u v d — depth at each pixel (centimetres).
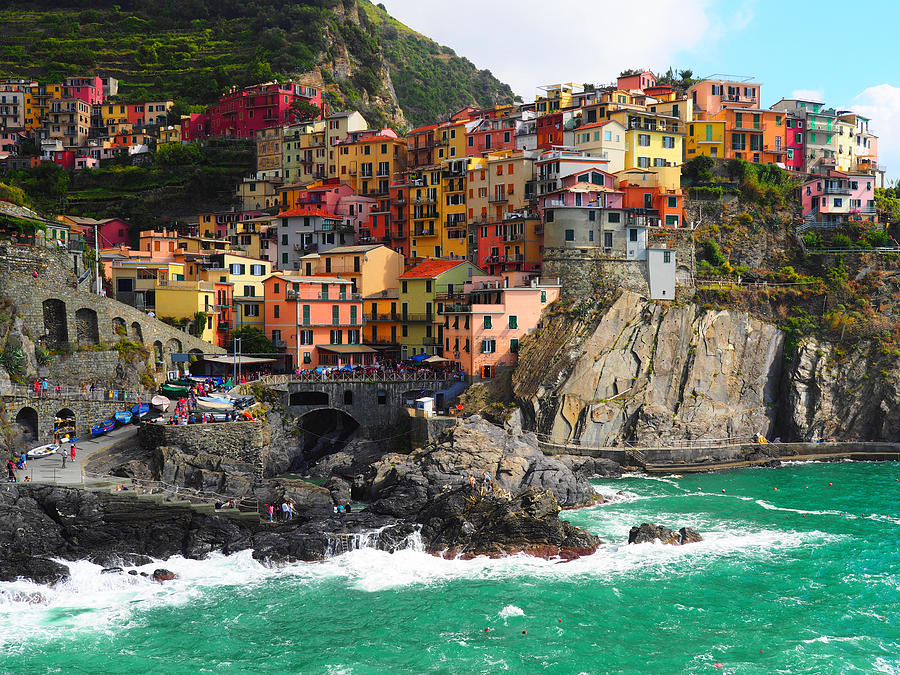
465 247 15312
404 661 5944
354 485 9869
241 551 7775
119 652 6038
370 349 13362
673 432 11981
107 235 17300
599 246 13050
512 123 17000
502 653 6047
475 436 9962
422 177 16350
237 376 11819
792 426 12800
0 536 7156
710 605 6844
